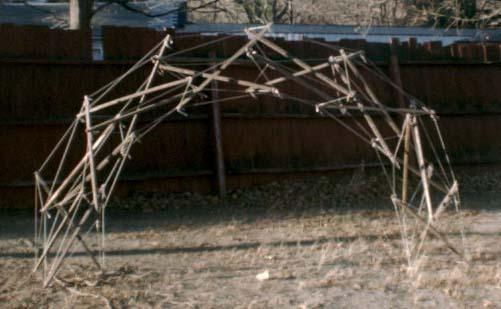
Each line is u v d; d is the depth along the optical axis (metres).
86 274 7.84
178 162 12.22
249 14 25.83
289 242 9.53
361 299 7.14
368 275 7.97
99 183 11.62
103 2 19.19
